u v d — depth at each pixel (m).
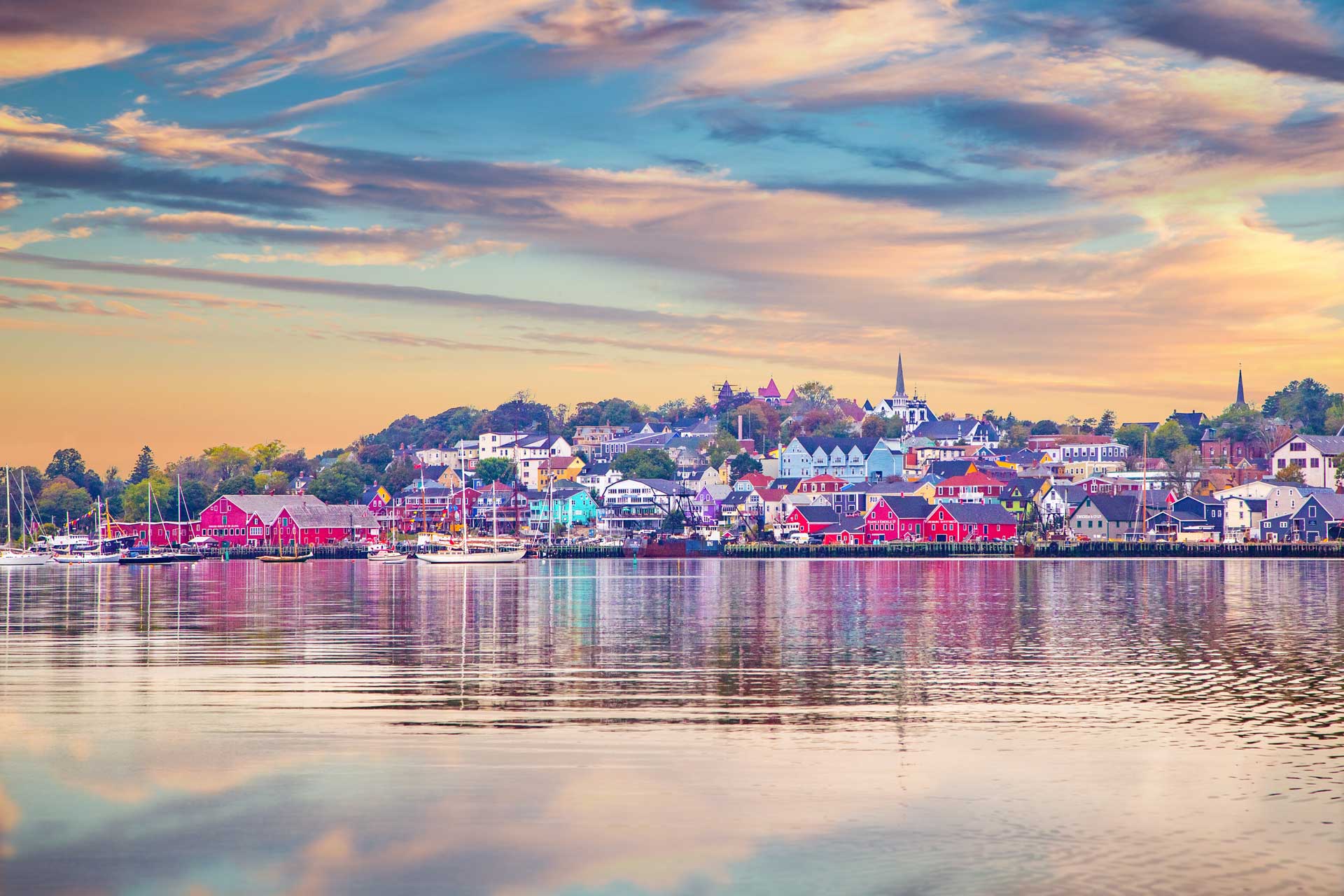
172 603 107.06
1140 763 39.94
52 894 28.97
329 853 31.55
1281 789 36.88
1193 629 80.50
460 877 30.00
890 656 66.06
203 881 29.73
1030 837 32.53
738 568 178.00
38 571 178.75
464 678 57.09
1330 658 65.12
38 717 47.03
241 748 41.66
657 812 34.56
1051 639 74.25
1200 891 28.88
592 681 56.50
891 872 30.11
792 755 40.91
